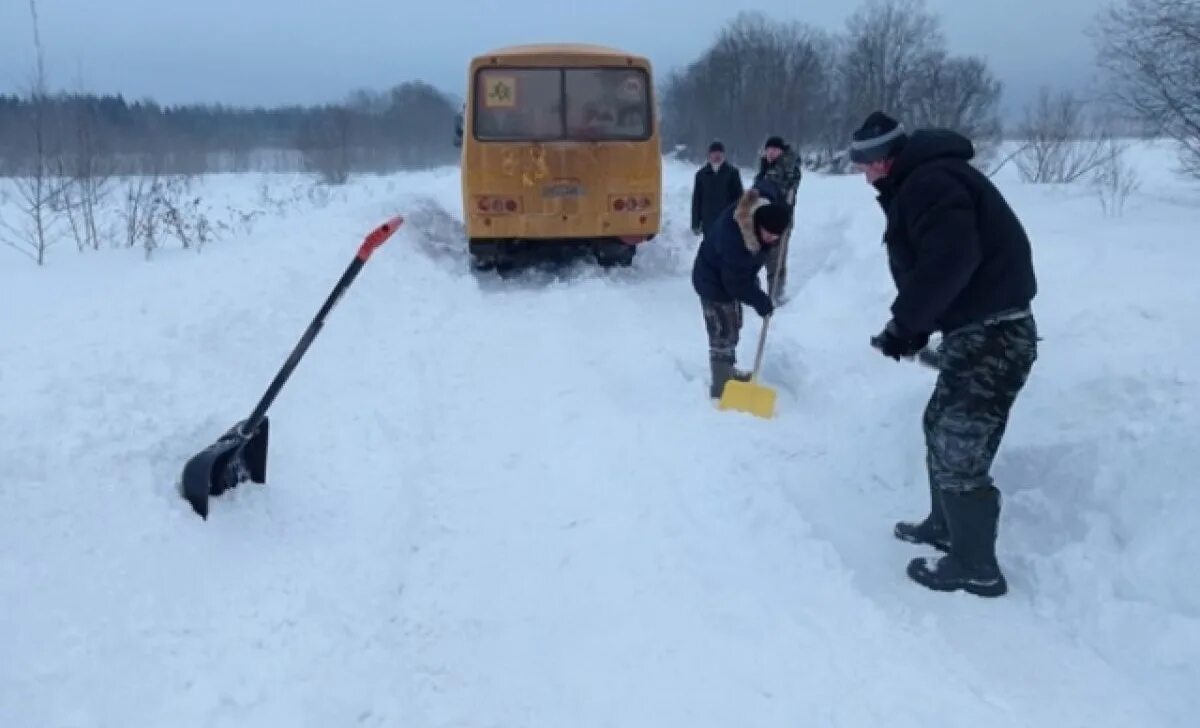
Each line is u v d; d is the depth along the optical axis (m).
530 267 12.73
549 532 4.63
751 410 6.29
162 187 16.38
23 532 3.47
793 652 3.60
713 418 6.20
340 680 3.33
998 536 4.47
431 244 12.90
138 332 6.06
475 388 6.95
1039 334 6.08
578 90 11.47
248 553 3.98
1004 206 3.92
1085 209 10.78
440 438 5.88
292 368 4.34
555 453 5.65
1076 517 4.30
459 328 8.67
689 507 4.86
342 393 6.09
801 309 9.05
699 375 7.33
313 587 3.83
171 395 5.03
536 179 11.48
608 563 4.31
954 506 4.05
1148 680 3.42
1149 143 16.73
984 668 3.54
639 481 5.18
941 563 4.15
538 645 3.72
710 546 4.43
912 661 3.55
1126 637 3.61
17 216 13.96
